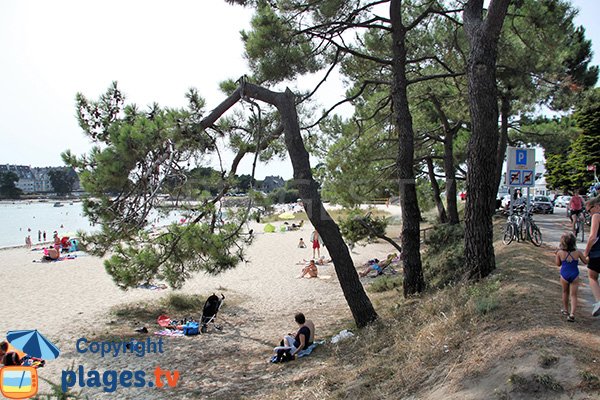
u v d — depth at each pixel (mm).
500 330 6309
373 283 17484
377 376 6816
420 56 15055
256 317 14641
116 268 9422
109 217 8914
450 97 17172
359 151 14508
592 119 36906
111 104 9461
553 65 13812
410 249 11914
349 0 11305
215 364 9883
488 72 9102
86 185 8359
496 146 9258
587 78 21297
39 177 176625
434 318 8133
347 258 10750
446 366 6094
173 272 9711
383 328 9570
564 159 46969
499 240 15711
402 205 12016
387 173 15906
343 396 6559
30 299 17172
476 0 9562
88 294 18047
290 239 41750
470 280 9188
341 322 13023
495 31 9016
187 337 12289
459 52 14383
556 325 6055
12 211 109375
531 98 16328
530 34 12797
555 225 21609
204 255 9203
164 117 8617
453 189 19047
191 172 9023
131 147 8219
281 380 8281
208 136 9500
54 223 74250
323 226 10539
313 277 22031
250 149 10266
